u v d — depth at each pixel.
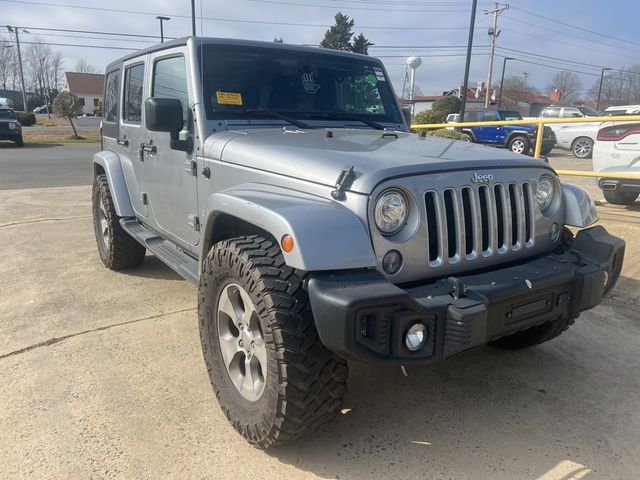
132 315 4.23
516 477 2.46
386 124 4.10
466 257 2.61
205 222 2.87
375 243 2.35
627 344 3.85
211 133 3.36
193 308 4.39
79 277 5.17
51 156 20.36
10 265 5.57
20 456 2.56
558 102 70.94
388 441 2.71
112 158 5.03
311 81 3.85
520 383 3.30
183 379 3.27
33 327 4.00
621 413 2.98
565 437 2.75
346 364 2.39
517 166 2.82
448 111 34.41
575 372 3.44
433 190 2.49
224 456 2.58
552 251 3.12
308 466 2.52
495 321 2.42
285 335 2.28
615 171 7.51
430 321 2.24
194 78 3.41
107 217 5.05
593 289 2.75
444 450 2.64
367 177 2.35
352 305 2.06
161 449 2.62
